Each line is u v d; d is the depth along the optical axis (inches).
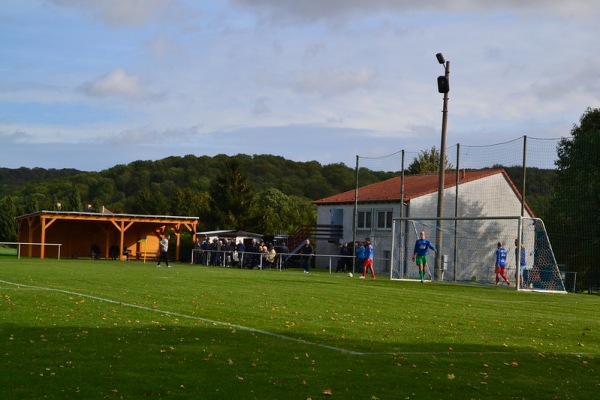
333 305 719.1
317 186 5502.0
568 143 1635.1
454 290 1078.4
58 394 305.1
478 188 2066.9
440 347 462.3
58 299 673.0
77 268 1343.5
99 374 344.5
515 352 454.9
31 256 2279.8
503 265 1317.7
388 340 484.4
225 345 438.3
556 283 1273.4
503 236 1998.0
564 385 355.9
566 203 1615.4
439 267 1403.8
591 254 1560.0
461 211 2050.9
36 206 4072.3
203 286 923.4
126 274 1163.9
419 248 1310.3
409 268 1852.9
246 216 3152.1
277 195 4153.5
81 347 415.2
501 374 378.9
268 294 828.0
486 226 1996.8
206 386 326.6
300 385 334.6
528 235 1592.0
